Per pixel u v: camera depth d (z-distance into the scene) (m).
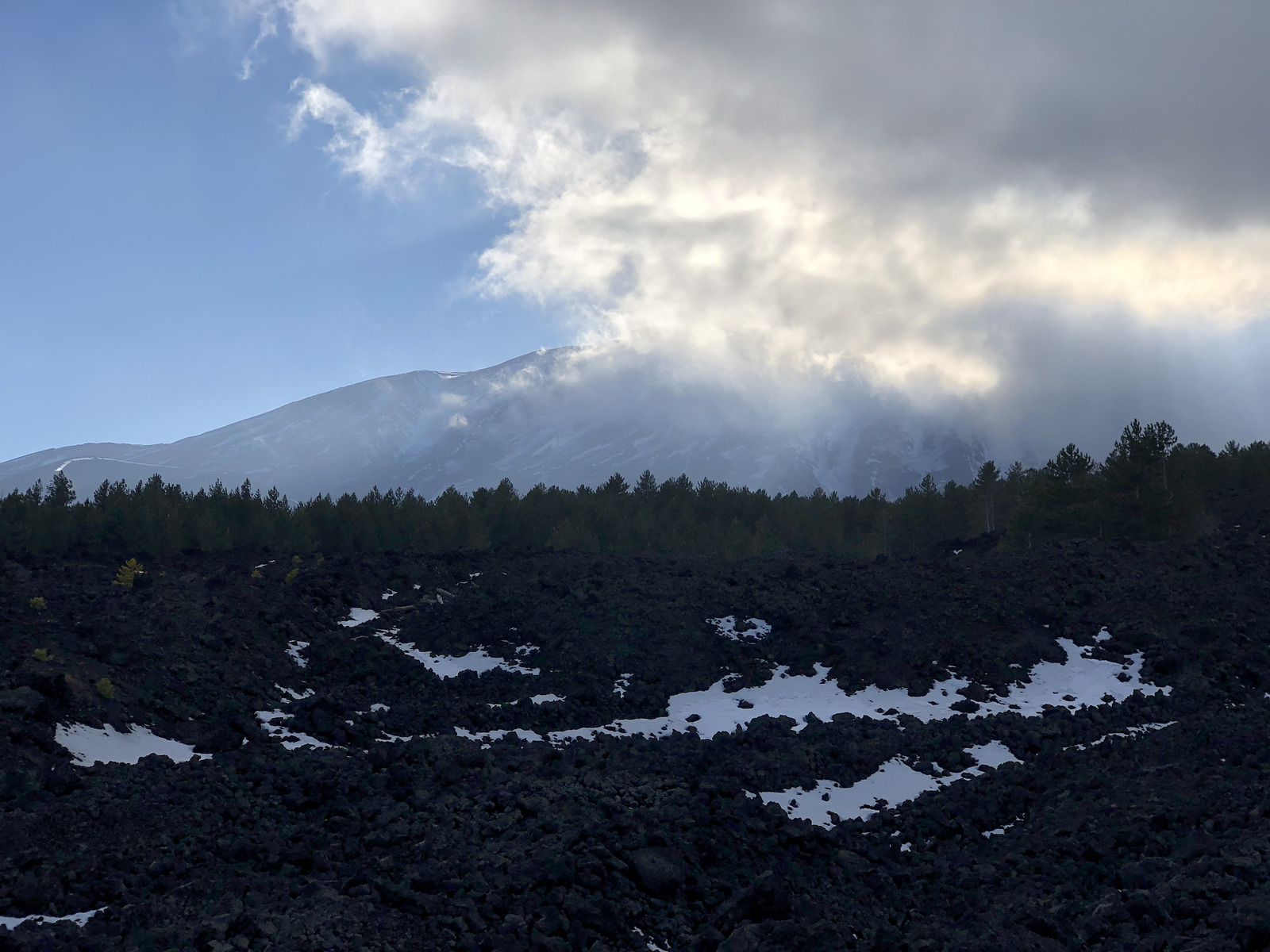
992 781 32.78
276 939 16.89
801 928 18.53
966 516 98.69
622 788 27.86
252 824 24.12
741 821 24.30
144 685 36.91
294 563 66.25
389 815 24.41
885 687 47.50
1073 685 46.16
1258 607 52.56
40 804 23.48
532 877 20.30
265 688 42.31
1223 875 18.52
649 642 54.56
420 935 17.95
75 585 50.31
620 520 98.81
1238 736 30.89
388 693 46.12
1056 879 22.58
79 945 17.12
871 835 28.11
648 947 18.84
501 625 57.56
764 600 60.69
